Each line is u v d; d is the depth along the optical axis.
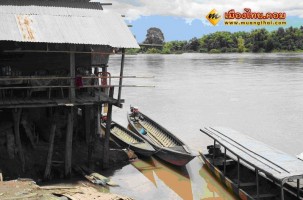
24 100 18.66
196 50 182.12
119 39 19.45
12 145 18.67
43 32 18.45
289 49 156.12
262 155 17.33
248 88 54.12
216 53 168.25
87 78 19.75
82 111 23.03
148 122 28.80
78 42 18.27
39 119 21.19
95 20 20.45
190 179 20.44
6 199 13.67
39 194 14.66
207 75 71.69
